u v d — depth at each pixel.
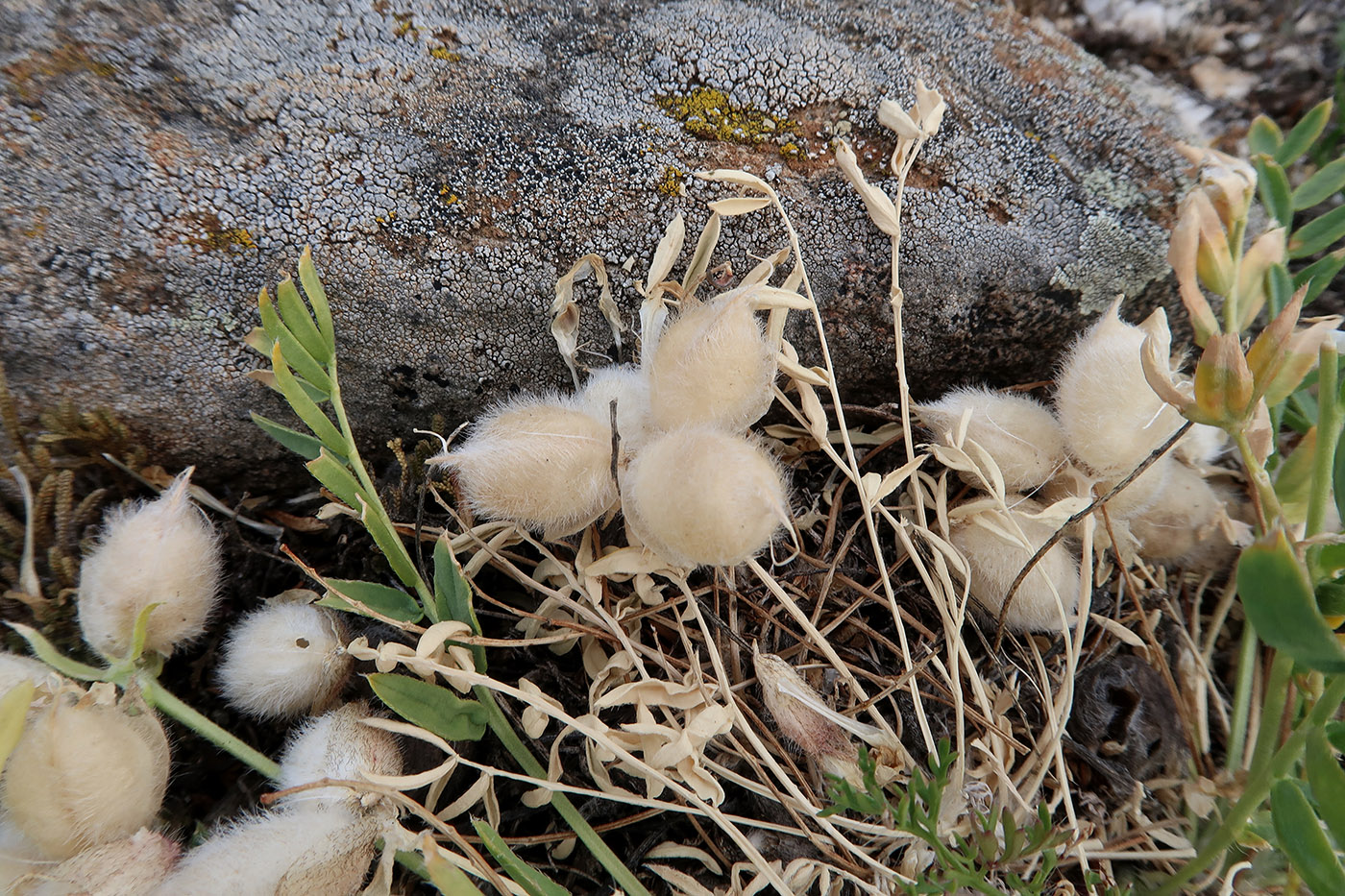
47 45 0.17
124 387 0.18
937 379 0.19
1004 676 0.17
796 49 0.18
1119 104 0.19
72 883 0.14
